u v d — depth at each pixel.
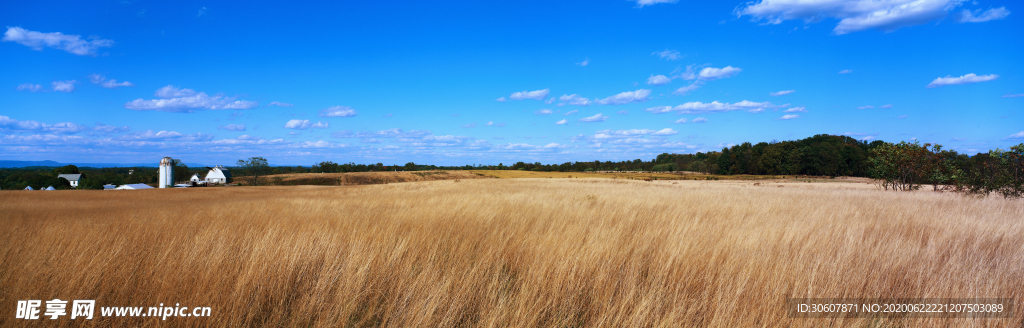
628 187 29.56
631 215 9.42
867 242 5.89
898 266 4.52
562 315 3.42
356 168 148.00
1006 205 12.23
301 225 7.59
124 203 23.03
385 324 3.25
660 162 144.62
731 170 109.06
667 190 23.64
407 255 5.00
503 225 7.82
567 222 8.17
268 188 43.03
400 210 11.32
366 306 3.55
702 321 3.30
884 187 30.30
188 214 11.18
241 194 32.22
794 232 6.57
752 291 3.69
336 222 8.31
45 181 81.19
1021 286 3.85
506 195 18.11
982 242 6.13
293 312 3.32
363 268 3.96
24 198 28.39
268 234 5.60
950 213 9.90
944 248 5.59
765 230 6.91
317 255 4.66
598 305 3.52
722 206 12.23
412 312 3.25
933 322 3.14
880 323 3.26
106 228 7.31
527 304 3.43
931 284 3.91
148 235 6.38
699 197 16.48
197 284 3.63
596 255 4.73
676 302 3.47
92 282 3.68
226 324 3.09
